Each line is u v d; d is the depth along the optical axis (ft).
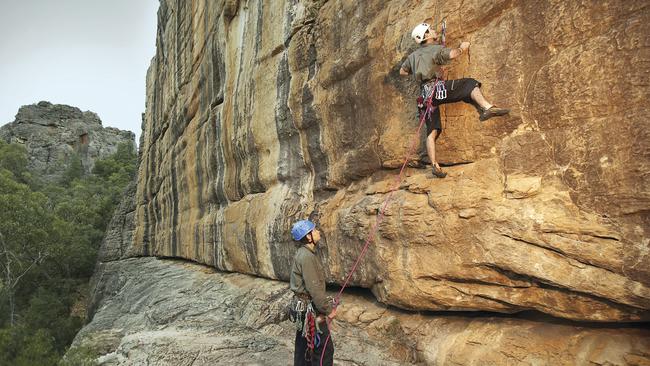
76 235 129.80
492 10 17.97
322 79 28.96
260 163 39.73
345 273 26.04
